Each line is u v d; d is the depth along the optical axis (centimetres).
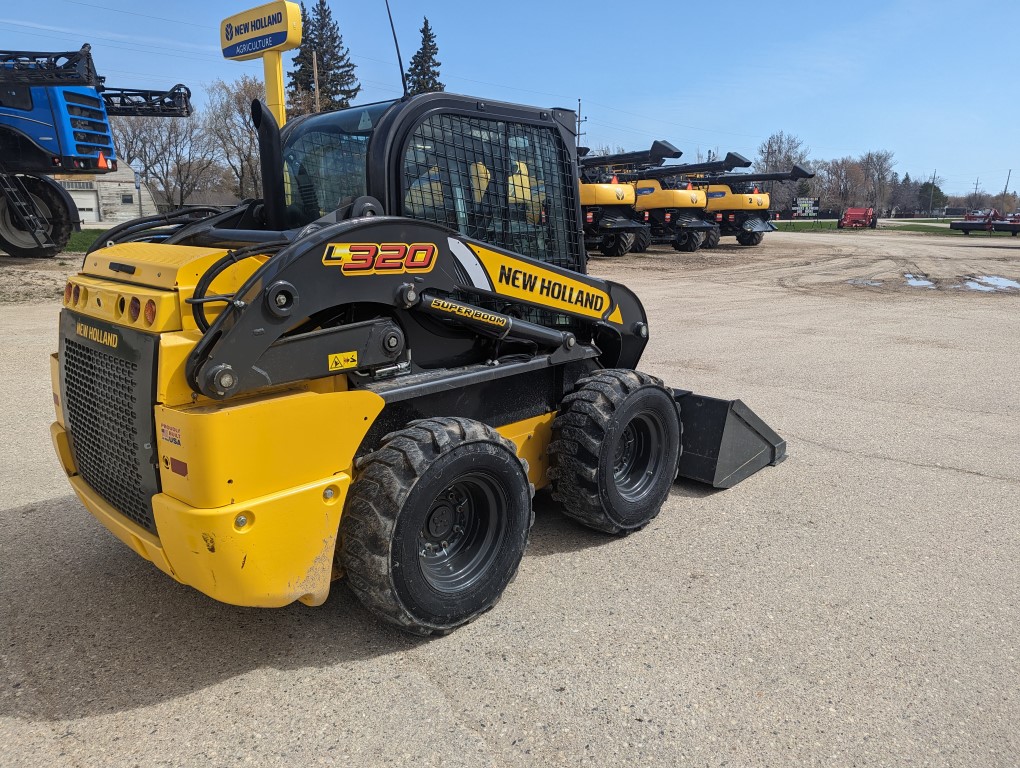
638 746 256
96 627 324
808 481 512
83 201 4378
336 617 334
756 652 312
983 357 941
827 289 1730
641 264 2280
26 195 1411
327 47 5188
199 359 252
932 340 1062
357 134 343
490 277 342
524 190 384
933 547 414
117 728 263
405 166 327
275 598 273
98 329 295
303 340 273
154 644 312
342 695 281
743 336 1090
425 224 308
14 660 301
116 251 323
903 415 676
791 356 941
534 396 390
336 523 285
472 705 276
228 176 6456
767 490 496
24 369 771
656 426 423
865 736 264
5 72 1338
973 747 259
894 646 319
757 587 367
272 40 617
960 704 282
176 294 260
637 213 2616
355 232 282
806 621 337
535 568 382
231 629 324
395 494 286
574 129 409
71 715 269
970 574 385
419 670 297
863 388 777
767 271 2138
